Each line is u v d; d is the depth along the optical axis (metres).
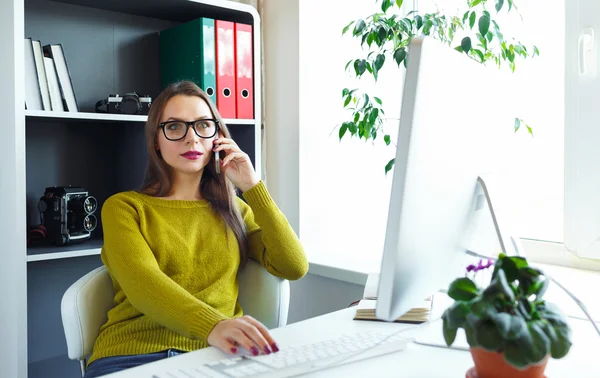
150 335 1.39
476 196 1.02
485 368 0.76
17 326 1.69
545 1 2.07
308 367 0.91
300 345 1.01
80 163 2.21
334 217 2.56
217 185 1.68
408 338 1.03
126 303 1.45
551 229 2.12
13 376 1.72
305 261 1.67
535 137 2.13
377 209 2.72
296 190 2.42
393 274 0.78
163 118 1.61
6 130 1.72
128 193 1.58
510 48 1.95
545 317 0.75
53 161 2.14
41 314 2.15
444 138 0.84
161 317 1.28
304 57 2.38
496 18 2.22
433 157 0.81
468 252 1.09
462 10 2.33
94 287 1.46
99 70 2.21
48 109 1.91
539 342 0.71
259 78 2.31
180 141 1.58
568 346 0.73
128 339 1.38
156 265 1.41
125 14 2.28
